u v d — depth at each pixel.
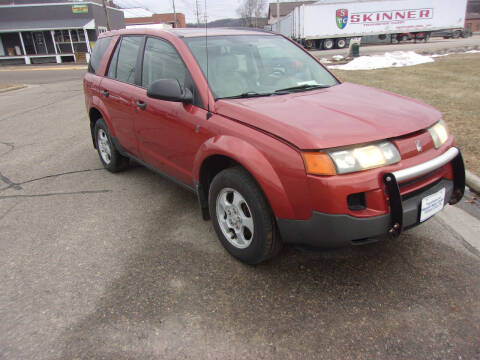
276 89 3.26
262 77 3.32
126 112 4.02
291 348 2.08
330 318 2.29
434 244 3.04
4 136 7.46
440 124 2.71
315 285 2.60
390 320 2.26
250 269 2.81
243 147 2.48
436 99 8.09
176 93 2.91
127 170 5.13
